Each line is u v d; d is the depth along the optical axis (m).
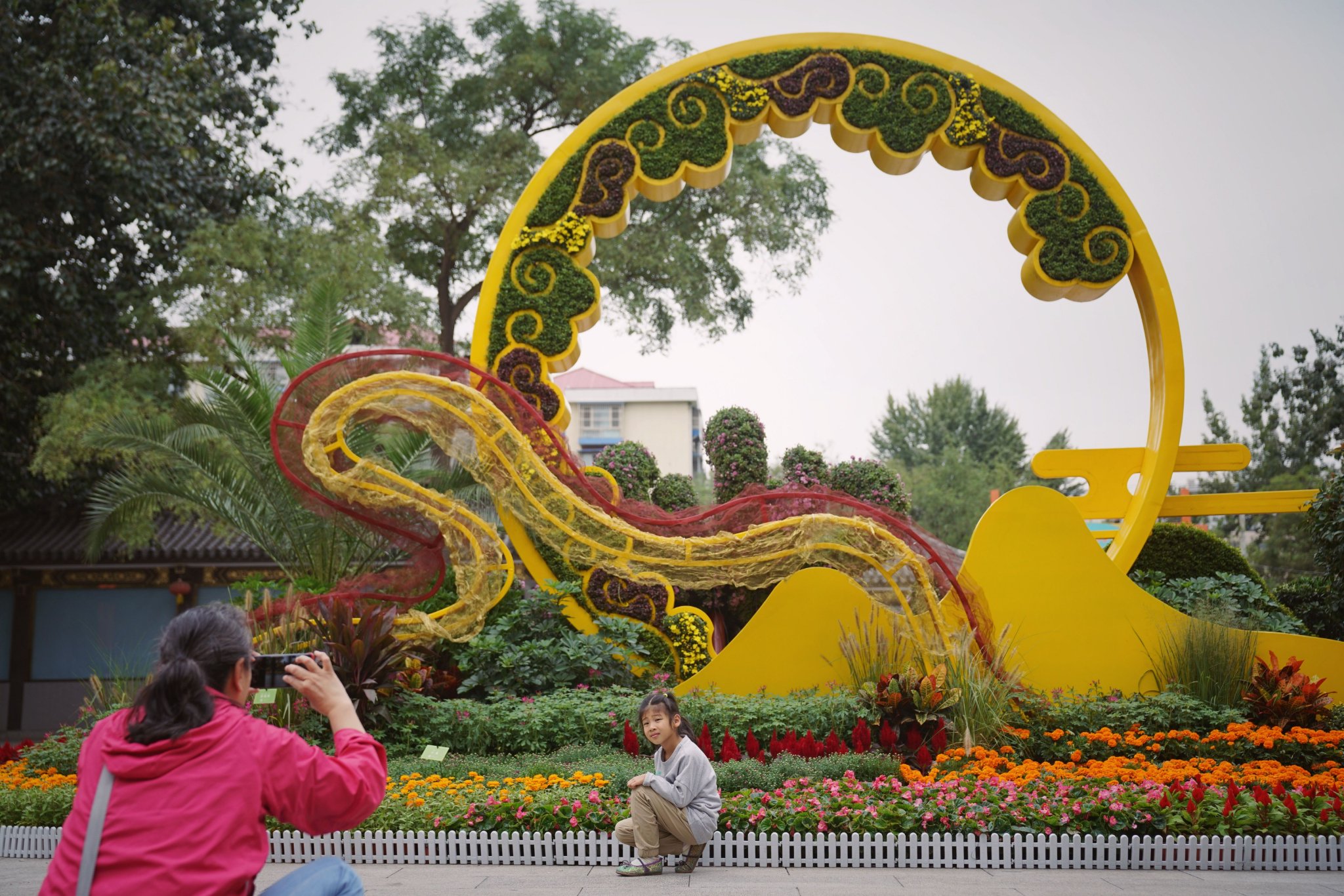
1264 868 4.92
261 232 15.61
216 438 11.78
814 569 8.79
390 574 8.66
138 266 16.72
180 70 15.94
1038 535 8.90
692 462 40.34
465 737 7.40
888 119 10.59
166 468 13.02
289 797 2.12
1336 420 25.20
